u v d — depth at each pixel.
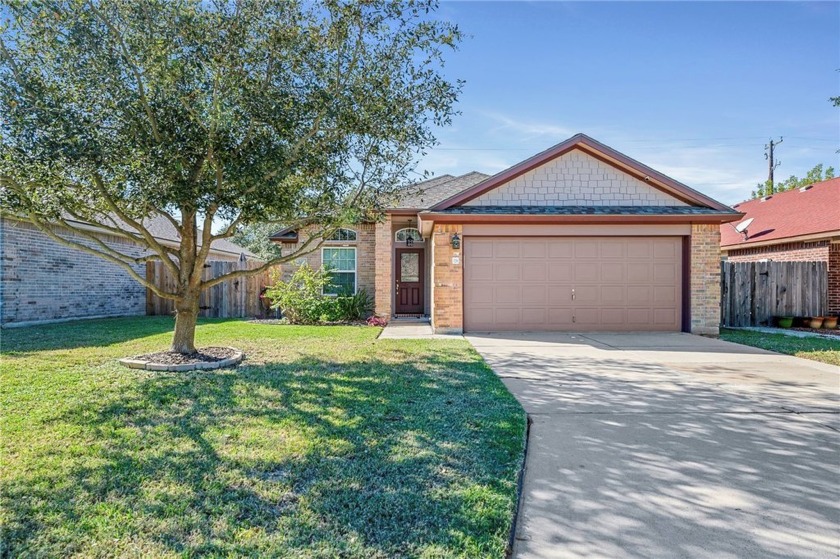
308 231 13.45
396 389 5.41
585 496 3.02
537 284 11.12
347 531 2.52
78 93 5.41
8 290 11.00
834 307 12.95
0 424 4.05
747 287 12.97
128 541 2.41
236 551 2.33
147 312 15.86
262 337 9.87
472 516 2.68
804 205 15.33
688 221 10.79
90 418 4.23
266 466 3.30
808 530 2.64
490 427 4.14
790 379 6.25
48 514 2.64
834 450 3.79
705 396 5.38
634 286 11.13
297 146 6.10
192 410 4.53
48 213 5.81
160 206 5.78
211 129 5.29
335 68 6.35
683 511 2.84
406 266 15.16
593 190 11.37
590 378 6.27
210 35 5.53
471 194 11.15
